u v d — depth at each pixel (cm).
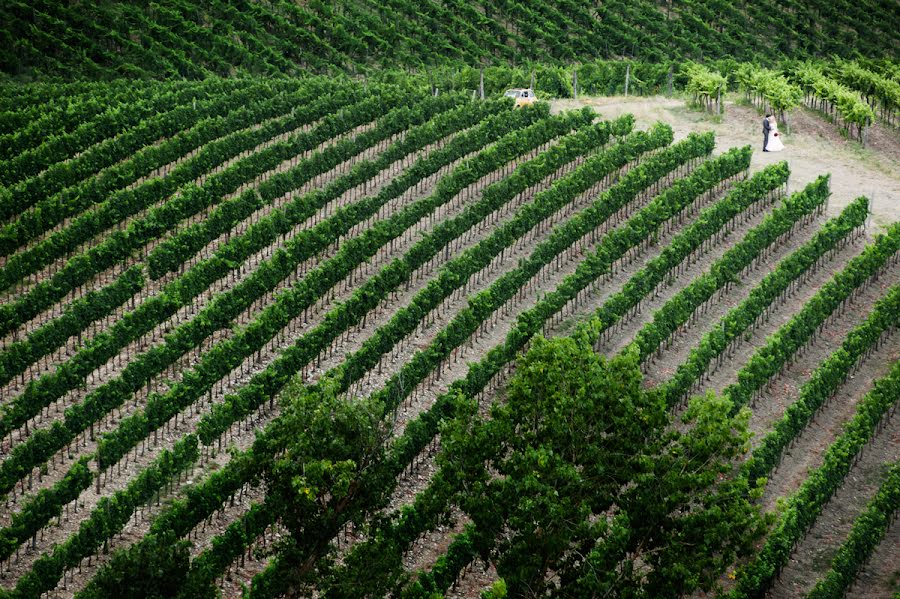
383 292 5278
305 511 3331
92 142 6938
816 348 5325
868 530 3894
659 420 3384
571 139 6975
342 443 3278
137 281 5119
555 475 3216
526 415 3438
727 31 11700
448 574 3703
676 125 8094
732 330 5116
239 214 5931
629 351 3744
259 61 9975
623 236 5766
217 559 3609
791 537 3919
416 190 6750
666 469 3338
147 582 3011
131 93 7862
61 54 9519
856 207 6141
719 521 3244
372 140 7106
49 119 7012
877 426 4719
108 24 9975
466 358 5119
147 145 7031
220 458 4322
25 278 5419
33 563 3584
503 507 3253
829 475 4188
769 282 5419
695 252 6138
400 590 3438
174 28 10112
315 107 7575
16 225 5559
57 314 5144
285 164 7050
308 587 3550
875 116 8525
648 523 3319
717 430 3338
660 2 12112
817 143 7738
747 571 3738
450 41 10856
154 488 3934
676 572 3172
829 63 10300
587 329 4966
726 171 6700
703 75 8369
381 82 9362
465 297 5603
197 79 9731
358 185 6556
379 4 11069
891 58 11394
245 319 5262
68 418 4131
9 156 6744
